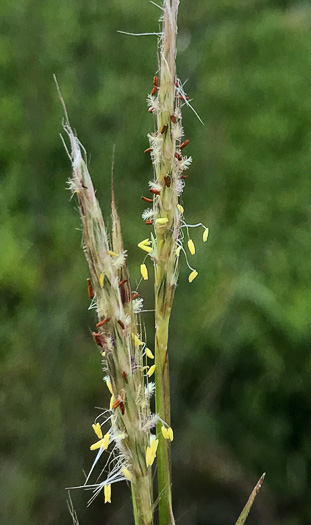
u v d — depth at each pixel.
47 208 0.59
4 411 0.45
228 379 0.49
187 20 0.74
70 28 0.68
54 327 0.48
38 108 0.63
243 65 0.73
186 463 0.46
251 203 0.61
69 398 0.46
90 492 0.43
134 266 0.51
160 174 0.18
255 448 0.47
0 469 0.42
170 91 0.18
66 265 0.54
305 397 0.48
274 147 0.66
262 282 0.53
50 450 0.43
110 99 0.63
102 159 0.58
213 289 0.52
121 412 0.18
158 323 0.19
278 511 0.45
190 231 0.57
